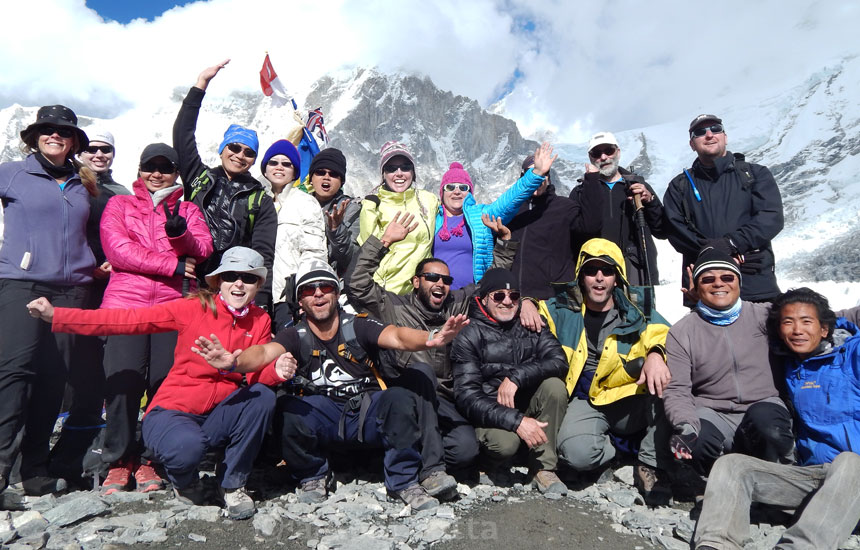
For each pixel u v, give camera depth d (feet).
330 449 8.33
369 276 8.79
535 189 10.46
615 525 7.36
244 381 7.92
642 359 8.36
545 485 8.26
